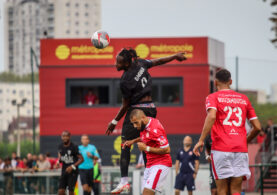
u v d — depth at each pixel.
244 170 10.36
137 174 22.50
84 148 21.09
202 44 25.86
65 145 18.67
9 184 24.83
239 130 10.43
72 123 26.17
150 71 25.95
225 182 10.46
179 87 25.80
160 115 25.69
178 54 11.30
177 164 20.55
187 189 20.28
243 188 24.31
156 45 26.09
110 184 22.78
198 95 25.64
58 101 26.30
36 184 24.42
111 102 26.16
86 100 26.28
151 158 11.48
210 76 25.89
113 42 26.28
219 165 10.34
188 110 25.55
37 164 24.73
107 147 25.72
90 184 21.20
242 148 10.34
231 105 10.45
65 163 18.67
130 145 10.84
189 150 20.34
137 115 10.55
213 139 10.47
